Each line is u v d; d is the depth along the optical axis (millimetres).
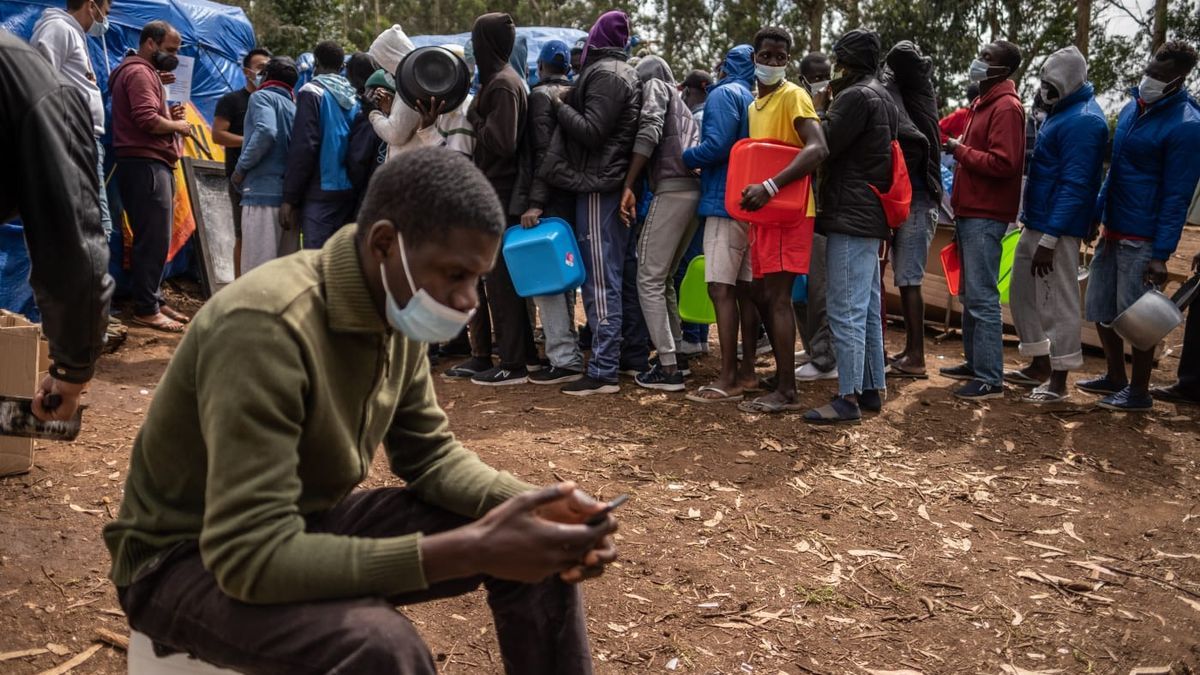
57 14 5574
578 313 8531
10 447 3990
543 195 5543
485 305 6090
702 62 33844
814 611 3318
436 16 40969
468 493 2045
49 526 3609
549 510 1860
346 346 1758
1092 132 5293
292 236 7121
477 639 3031
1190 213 5375
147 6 7738
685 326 6840
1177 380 6191
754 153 4844
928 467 4676
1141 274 5434
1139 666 3047
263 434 1604
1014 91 5547
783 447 4836
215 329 1629
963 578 3590
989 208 5582
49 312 2502
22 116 2338
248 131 6883
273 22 16078
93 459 4316
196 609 1696
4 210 2471
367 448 1935
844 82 5113
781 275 5141
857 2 26609
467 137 5695
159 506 1820
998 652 3109
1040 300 5730
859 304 5094
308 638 1586
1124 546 3900
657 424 5148
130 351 6391
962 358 7027
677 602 3326
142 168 6773
